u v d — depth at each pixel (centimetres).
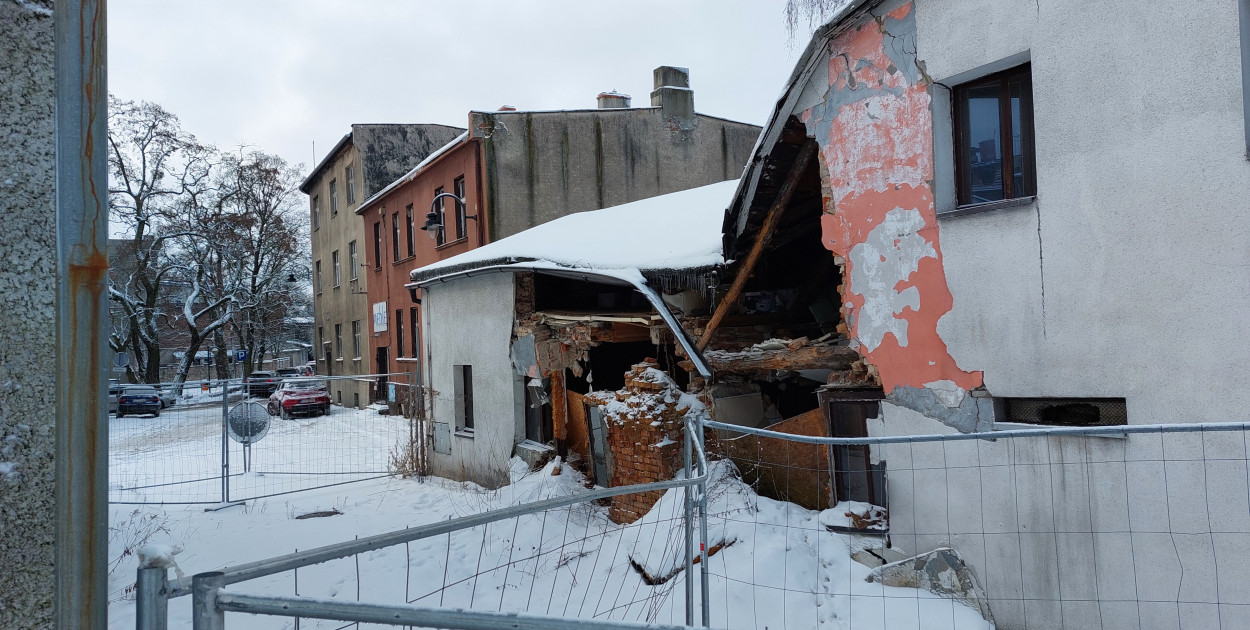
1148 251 460
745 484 741
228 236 3500
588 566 714
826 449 676
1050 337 507
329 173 3359
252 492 1288
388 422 2227
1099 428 378
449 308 1344
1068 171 498
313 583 745
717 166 2236
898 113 595
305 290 5288
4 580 154
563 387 1056
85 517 164
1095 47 483
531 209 2020
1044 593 509
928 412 579
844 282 655
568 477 999
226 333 4556
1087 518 491
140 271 3372
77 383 164
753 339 877
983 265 543
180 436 2034
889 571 579
